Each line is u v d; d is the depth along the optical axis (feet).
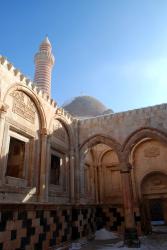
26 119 44.60
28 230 39.04
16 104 42.14
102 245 50.37
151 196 68.23
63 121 58.49
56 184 55.47
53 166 57.72
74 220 55.47
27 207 39.29
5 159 37.47
